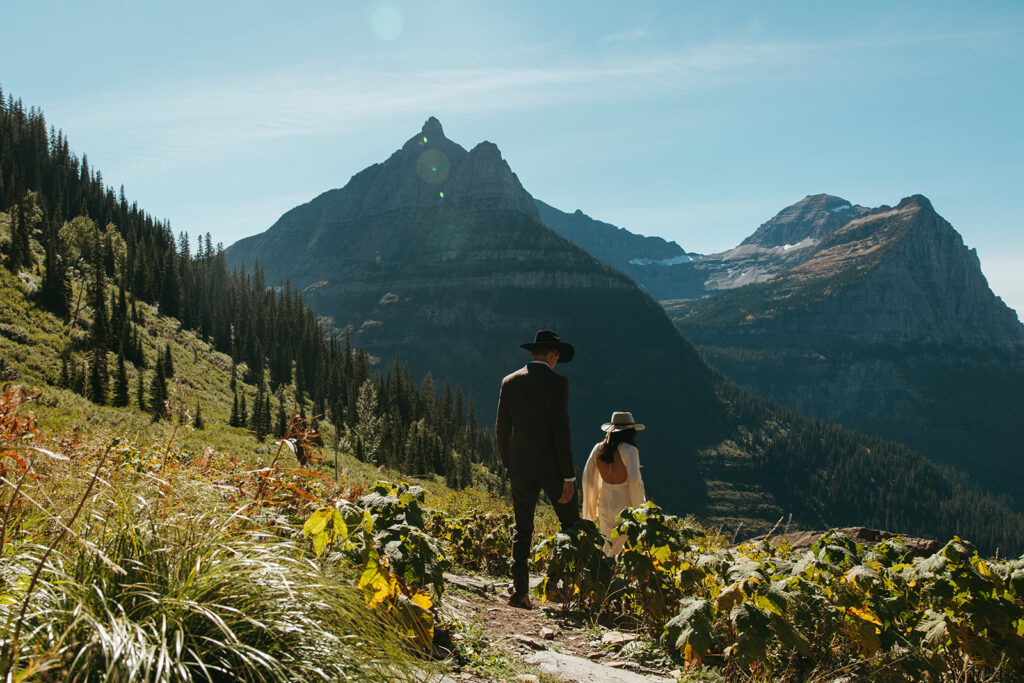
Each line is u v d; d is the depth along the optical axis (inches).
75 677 68.0
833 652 159.5
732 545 243.8
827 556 175.8
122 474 128.4
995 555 182.1
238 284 6186.0
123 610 79.9
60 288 2655.0
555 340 231.6
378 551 138.6
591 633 194.2
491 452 4717.0
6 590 79.8
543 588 219.8
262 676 76.1
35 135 5511.8
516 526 229.0
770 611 148.9
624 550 190.5
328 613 95.8
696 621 148.6
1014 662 157.9
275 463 135.9
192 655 79.3
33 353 2018.9
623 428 260.2
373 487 163.5
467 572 279.7
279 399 3314.5
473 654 146.6
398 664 99.6
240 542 97.8
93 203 5423.2
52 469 130.0
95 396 1782.7
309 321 5629.9
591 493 270.7
